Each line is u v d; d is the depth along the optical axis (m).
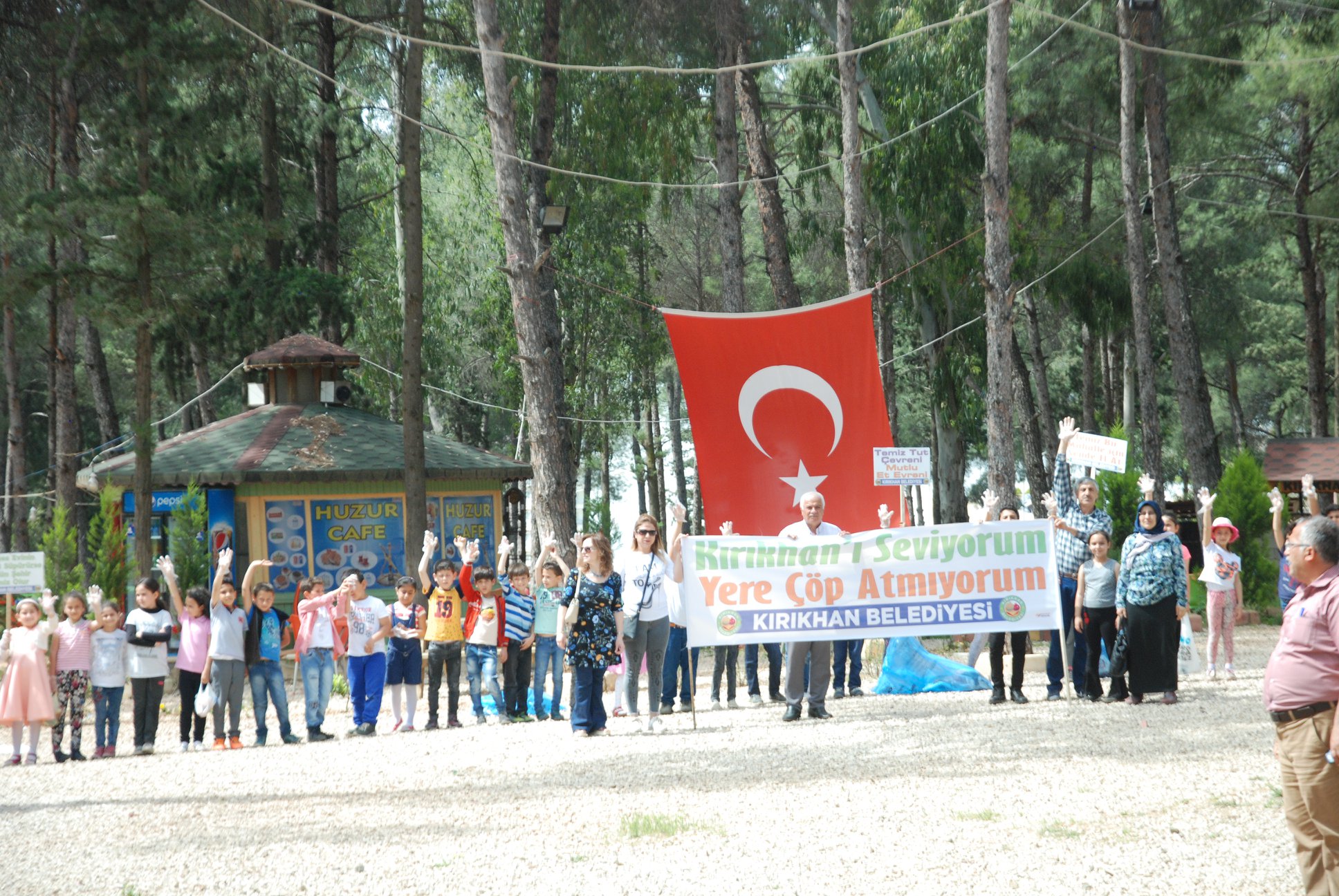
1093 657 11.53
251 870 6.45
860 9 25.64
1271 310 42.75
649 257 39.38
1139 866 5.72
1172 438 50.09
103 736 11.98
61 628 11.95
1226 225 36.81
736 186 23.67
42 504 41.09
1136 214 24.62
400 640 13.02
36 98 24.33
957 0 25.08
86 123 24.28
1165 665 11.11
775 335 14.92
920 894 5.43
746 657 13.17
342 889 5.98
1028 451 30.81
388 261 38.75
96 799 9.10
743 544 11.33
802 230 29.30
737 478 14.91
